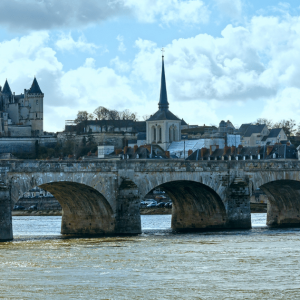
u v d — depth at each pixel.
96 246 106.50
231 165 142.38
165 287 73.56
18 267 85.06
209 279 77.50
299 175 151.12
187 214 150.50
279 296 69.81
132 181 128.50
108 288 73.00
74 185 125.38
